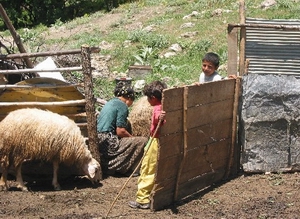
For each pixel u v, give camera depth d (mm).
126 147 8945
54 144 8266
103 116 9070
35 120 8281
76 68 8773
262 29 8898
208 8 17188
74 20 20297
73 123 8461
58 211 7871
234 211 7750
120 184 8742
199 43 14109
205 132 8172
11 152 8375
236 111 8531
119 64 13977
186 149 7898
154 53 14070
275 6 15773
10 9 21781
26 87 8836
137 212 7793
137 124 9219
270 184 8430
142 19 17938
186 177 8117
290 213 7664
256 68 8977
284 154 8664
